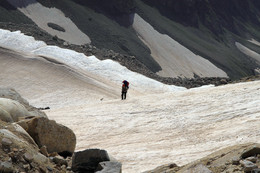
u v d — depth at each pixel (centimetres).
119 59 8550
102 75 7081
